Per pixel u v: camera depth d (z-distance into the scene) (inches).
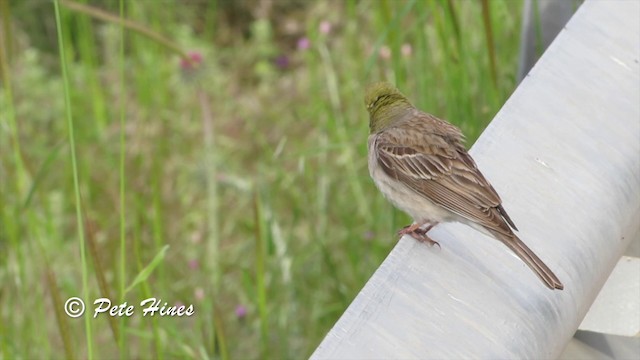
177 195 528.7
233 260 484.1
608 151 199.9
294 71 625.9
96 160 557.0
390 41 459.8
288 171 546.3
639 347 218.2
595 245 184.4
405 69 495.2
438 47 475.2
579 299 176.9
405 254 171.9
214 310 356.5
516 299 165.6
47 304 458.6
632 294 225.0
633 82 216.4
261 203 472.1
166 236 506.9
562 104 208.2
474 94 442.3
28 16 635.5
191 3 665.6
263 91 599.8
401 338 152.7
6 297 466.6
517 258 175.9
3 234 485.4
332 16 615.2
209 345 418.3
